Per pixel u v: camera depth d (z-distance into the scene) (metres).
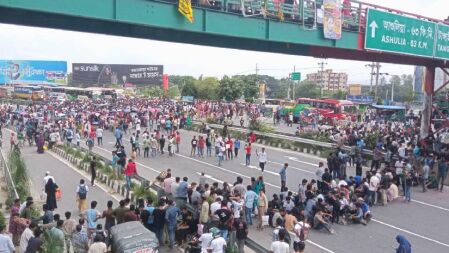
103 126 50.28
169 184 18.45
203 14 19.48
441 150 29.62
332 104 64.62
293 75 88.81
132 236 12.07
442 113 38.59
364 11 25.55
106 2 16.80
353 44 25.42
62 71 124.62
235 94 89.19
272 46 25.70
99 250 11.80
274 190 23.75
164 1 18.20
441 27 29.95
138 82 138.88
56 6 15.62
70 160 30.80
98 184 23.84
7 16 17.27
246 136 42.44
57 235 12.12
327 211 18.55
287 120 61.03
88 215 14.26
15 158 23.27
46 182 18.41
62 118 48.72
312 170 29.50
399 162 24.36
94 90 108.06
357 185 21.56
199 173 27.58
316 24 23.23
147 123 50.66
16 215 14.05
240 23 20.66
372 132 38.19
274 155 35.53
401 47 27.25
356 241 16.72
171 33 21.59
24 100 97.00
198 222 15.44
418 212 20.84
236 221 14.20
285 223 15.57
